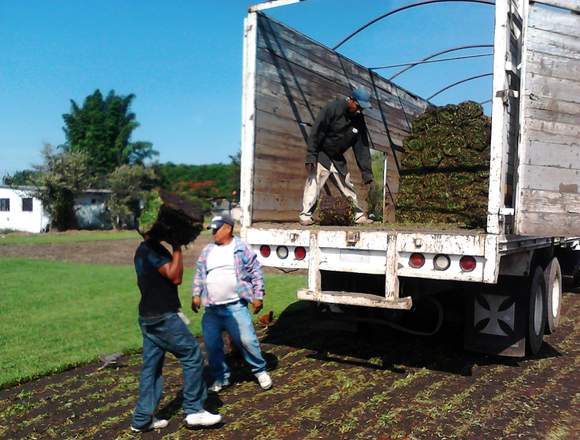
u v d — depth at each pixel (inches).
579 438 152.4
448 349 248.5
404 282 204.1
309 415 167.5
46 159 1471.5
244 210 241.6
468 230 208.4
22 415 170.7
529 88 198.2
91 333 273.1
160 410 174.9
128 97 2301.9
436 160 370.0
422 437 152.3
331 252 209.2
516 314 222.1
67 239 1056.8
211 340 190.1
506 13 182.7
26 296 376.2
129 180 1562.5
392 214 402.0
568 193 205.9
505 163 187.2
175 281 155.9
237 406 176.6
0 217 1486.2
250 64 244.1
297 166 286.7
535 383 200.1
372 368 219.1
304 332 282.4
